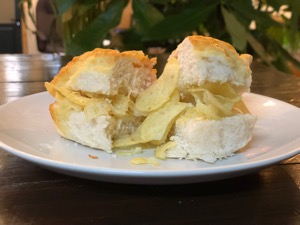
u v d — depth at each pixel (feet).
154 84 0.65
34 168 0.55
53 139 0.63
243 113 0.65
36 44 3.26
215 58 0.59
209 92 0.60
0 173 0.54
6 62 1.37
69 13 1.70
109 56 0.62
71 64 0.66
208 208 0.47
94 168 0.46
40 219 0.43
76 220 0.43
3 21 3.47
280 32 2.00
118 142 0.61
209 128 0.56
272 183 0.53
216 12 1.77
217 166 0.50
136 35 1.81
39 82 1.13
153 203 0.47
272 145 0.62
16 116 0.68
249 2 1.63
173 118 0.60
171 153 0.58
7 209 0.45
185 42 0.63
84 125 0.60
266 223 0.44
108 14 1.59
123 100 0.64
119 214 0.45
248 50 1.85
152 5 1.71
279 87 1.15
